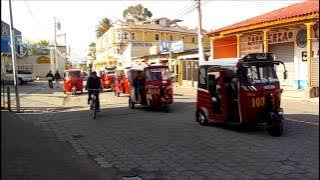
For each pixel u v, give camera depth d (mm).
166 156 9289
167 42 46438
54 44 74312
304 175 7473
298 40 27938
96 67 91875
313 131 12172
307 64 24781
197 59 38844
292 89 26891
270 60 12281
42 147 10555
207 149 9891
